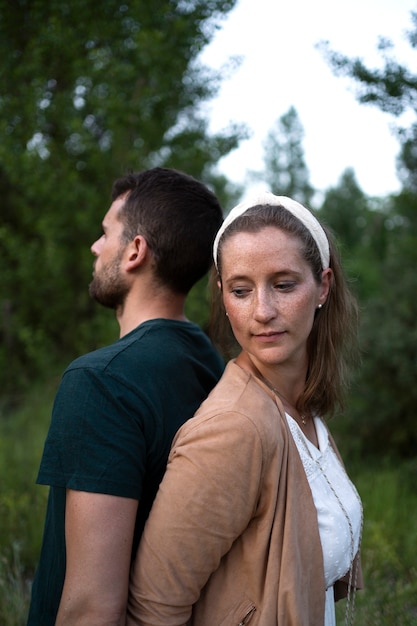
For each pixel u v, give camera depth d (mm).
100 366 1448
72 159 5281
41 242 5883
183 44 5031
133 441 1400
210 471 1267
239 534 1314
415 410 5422
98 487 1345
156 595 1291
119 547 1335
